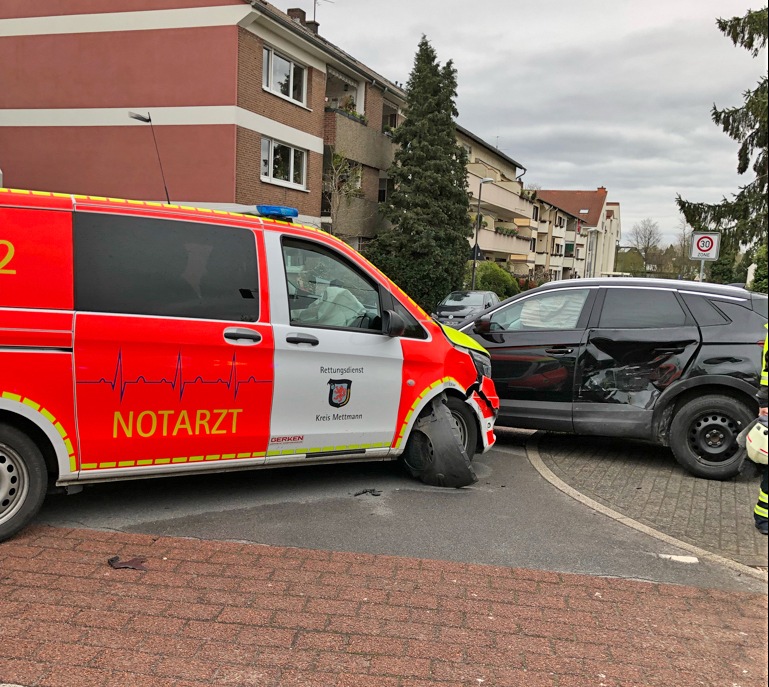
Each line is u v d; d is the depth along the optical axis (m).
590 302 6.48
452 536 4.25
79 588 3.30
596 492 5.45
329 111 25.11
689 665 2.85
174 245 4.21
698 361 5.92
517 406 6.59
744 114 15.84
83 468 3.99
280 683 2.61
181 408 4.21
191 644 2.85
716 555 4.12
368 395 4.94
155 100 19.88
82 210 3.96
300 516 4.50
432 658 2.83
